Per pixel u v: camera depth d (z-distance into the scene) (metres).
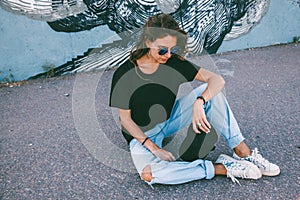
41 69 3.86
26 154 2.37
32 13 3.60
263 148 2.33
